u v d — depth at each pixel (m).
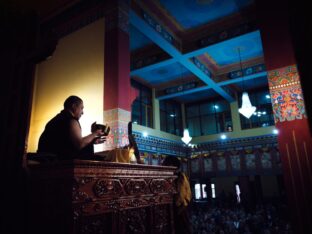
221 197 18.80
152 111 15.69
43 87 6.86
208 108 18.05
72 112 3.43
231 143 16.48
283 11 4.97
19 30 2.95
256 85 16.19
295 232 4.05
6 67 2.81
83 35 6.46
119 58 5.66
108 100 5.49
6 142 2.68
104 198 2.52
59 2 6.90
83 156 3.18
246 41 11.09
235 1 8.48
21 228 2.47
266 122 15.84
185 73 14.23
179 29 9.80
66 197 2.25
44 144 3.19
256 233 10.06
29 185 2.57
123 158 3.44
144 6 8.12
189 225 3.91
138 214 2.97
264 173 15.15
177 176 3.90
